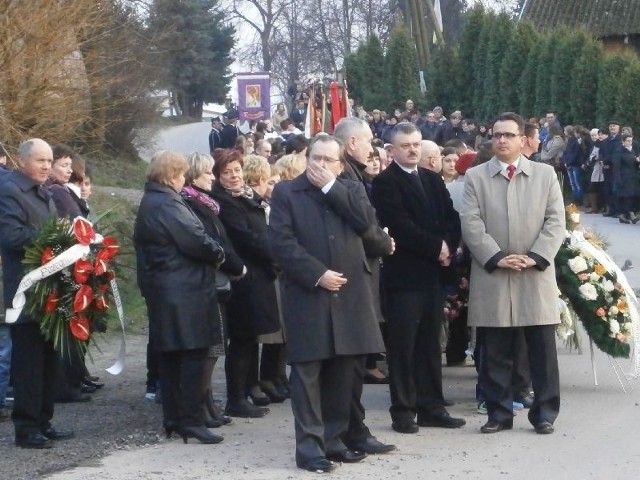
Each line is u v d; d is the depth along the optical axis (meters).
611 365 12.06
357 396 9.27
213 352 9.77
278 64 64.88
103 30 17.05
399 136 9.79
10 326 9.54
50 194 9.98
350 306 8.98
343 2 61.91
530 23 35.62
